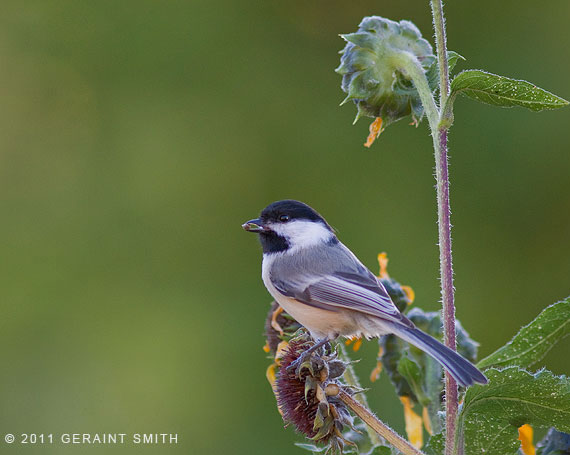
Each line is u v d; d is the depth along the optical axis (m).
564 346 10.40
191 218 12.27
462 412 4.72
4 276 12.01
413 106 5.81
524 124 11.41
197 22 12.86
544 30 11.77
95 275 12.15
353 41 5.73
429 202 11.74
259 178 12.37
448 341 4.80
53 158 12.76
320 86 12.60
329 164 12.26
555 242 11.17
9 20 13.06
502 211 11.38
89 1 12.96
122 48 12.91
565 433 5.12
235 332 11.66
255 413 11.09
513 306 11.16
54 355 11.67
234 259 12.10
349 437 5.67
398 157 12.03
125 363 11.57
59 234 12.33
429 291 11.38
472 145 11.59
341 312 6.31
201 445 10.98
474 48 12.02
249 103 12.62
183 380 11.40
